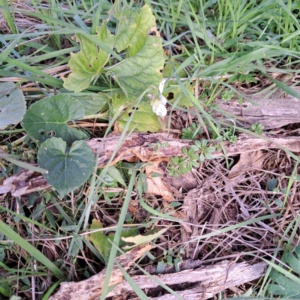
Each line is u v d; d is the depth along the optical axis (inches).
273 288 11.2
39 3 13.0
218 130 12.4
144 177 11.7
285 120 13.2
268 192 12.7
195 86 12.7
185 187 12.5
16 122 10.5
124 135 11.3
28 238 10.9
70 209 11.3
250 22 13.4
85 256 11.3
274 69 13.0
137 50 11.5
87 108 11.6
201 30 12.6
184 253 11.7
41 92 11.9
